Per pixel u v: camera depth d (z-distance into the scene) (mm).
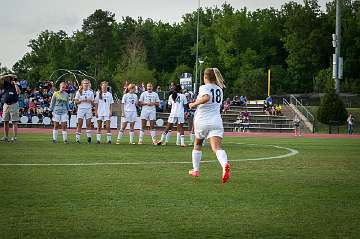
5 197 11047
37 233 8164
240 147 30031
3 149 23969
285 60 150375
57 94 30031
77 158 20094
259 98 135500
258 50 154750
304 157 23234
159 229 8547
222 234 8297
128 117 31547
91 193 11719
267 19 162625
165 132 31094
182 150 25953
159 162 19203
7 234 8078
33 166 16953
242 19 153875
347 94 117562
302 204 10844
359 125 78312
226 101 82375
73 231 8320
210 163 19344
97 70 159000
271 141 40000
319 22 146875
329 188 13164
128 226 8711
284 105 84500
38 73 157500
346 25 144000
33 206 10148
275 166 18719
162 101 73750
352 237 8195
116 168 16859
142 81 127625
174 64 172000
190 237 8094
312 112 86438
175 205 10516
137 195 11570
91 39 161875
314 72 145875
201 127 14586
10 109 29906
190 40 171000
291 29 147875
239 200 11203
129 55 140250
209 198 11383
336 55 71062
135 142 33625
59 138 35594
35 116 61438
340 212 10055
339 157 23547
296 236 8234
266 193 12195
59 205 10289
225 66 147875
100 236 8070
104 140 35156
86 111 30969
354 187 13406
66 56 171875
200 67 119312
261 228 8711
